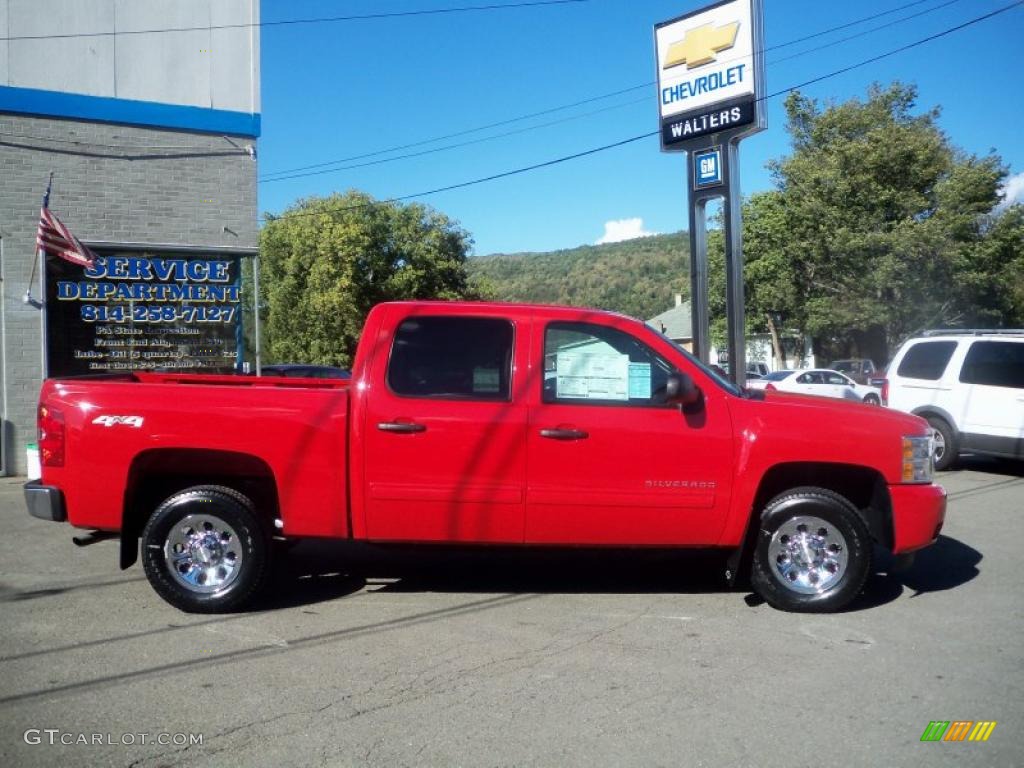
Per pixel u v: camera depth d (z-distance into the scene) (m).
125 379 6.86
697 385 5.82
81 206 12.11
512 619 5.74
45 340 11.92
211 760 3.76
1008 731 4.04
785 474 5.96
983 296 36.81
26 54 11.74
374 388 5.77
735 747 3.87
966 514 9.31
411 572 6.98
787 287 38.69
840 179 36.34
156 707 4.31
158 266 12.61
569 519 5.73
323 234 36.50
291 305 37.50
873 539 6.08
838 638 5.34
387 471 5.70
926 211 37.00
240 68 12.97
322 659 4.98
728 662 4.92
